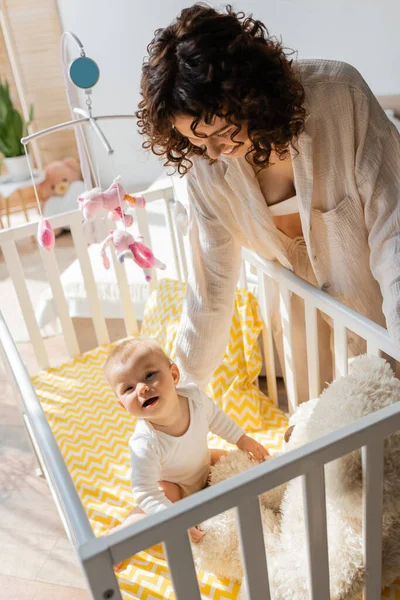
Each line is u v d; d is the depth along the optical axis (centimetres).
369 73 251
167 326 175
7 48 333
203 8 90
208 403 131
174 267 210
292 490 103
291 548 100
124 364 120
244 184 117
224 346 139
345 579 91
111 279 213
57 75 334
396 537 95
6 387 234
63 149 354
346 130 107
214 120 88
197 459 126
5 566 158
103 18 317
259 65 87
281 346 161
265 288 151
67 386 176
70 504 82
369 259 122
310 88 105
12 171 341
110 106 342
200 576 115
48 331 262
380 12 235
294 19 256
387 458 86
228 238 131
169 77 87
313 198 116
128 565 116
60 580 152
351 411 92
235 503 71
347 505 88
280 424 155
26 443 202
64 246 343
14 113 332
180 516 68
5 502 179
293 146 105
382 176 110
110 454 151
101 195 148
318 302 124
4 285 308
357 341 134
